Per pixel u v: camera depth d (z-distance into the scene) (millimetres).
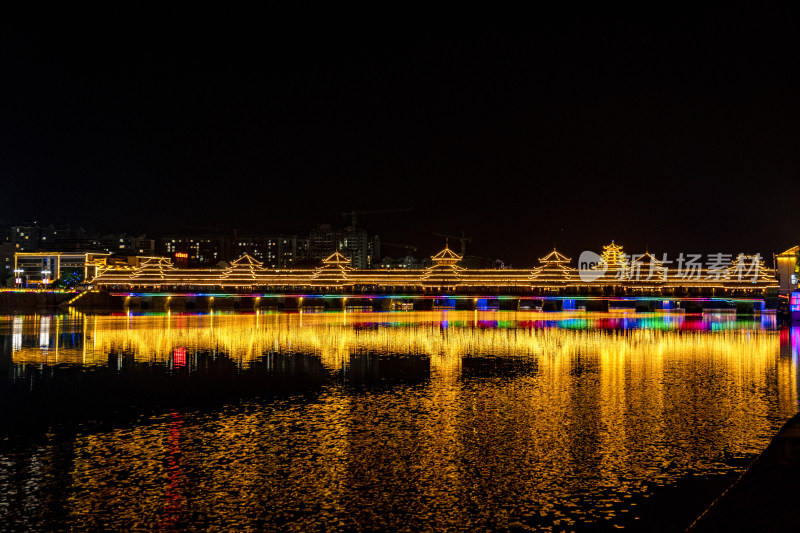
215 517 33031
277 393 64188
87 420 52969
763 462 23594
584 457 41750
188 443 45656
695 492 35812
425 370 79000
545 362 85938
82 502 34938
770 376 72688
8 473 39469
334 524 32188
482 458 41688
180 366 83375
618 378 71812
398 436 47000
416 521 32469
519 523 32188
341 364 84750
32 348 103625
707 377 72125
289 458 42062
